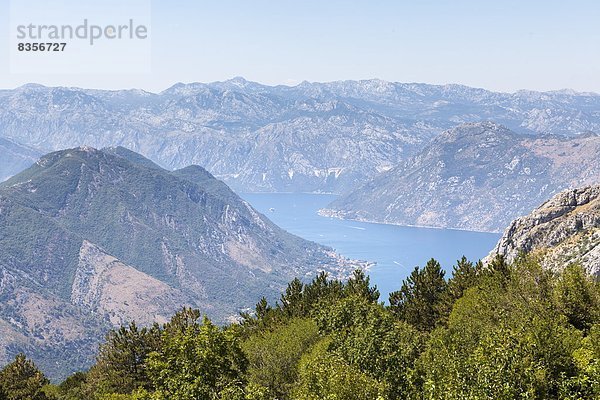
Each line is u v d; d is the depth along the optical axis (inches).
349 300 3405.5
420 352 2652.6
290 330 3531.0
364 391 1831.9
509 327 2086.6
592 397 1711.4
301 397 1919.3
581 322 2568.9
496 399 1630.2
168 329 3484.3
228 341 2119.8
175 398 1909.4
